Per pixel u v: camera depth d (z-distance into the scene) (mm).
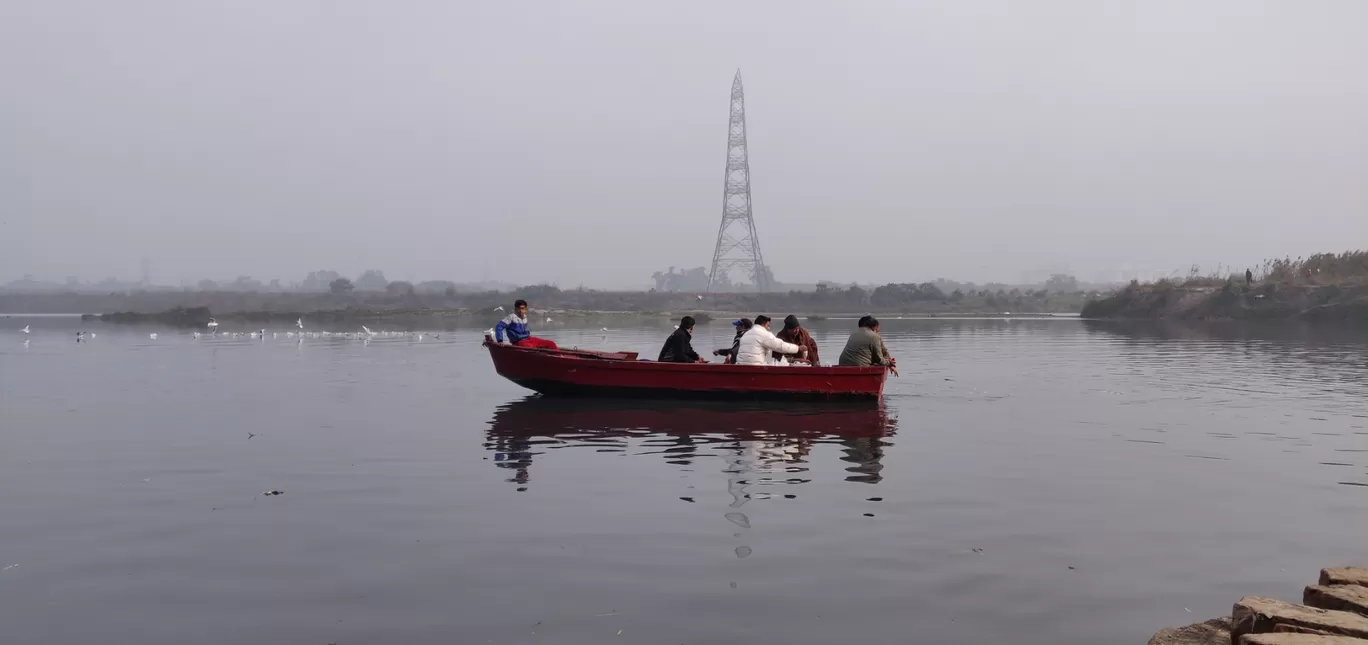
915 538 6762
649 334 42188
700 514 7488
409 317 69875
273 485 8688
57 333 43938
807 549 6496
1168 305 55375
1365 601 4645
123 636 5023
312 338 38219
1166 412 13562
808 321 63312
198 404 15086
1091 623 5133
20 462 9898
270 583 5855
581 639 4914
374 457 10133
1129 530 6980
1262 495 8133
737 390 14789
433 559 6320
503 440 11266
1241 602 4660
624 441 11180
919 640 4887
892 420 12930
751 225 116750
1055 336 37594
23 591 5738
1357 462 9648
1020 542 6660
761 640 4887
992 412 13688
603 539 6770
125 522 7355
